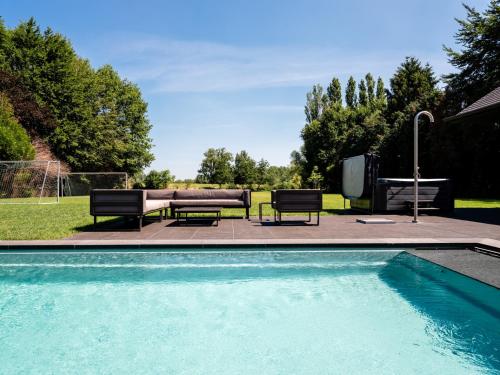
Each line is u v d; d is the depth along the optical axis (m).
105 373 2.34
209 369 2.38
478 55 24.55
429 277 4.33
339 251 5.27
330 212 11.73
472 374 2.27
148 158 39.97
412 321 3.11
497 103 9.61
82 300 3.67
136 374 2.32
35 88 30.47
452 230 7.08
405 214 10.91
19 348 2.70
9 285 4.09
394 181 11.36
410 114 28.98
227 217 10.20
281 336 2.88
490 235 6.35
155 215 11.19
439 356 2.52
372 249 5.42
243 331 2.97
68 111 32.09
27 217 10.19
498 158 23.55
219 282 4.18
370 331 2.94
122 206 7.16
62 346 2.73
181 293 3.86
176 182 44.00
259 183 49.59
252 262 4.91
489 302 3.53
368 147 34.66
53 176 29.52
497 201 18.61
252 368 2.39
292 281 4.20
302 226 7.86
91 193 7.20
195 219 9.48
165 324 3.12
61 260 5.03
